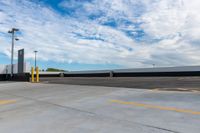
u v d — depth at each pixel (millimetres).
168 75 30375
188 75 28188
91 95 7648
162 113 4508
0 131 3830
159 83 12586
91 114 4754
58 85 12961
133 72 34062
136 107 5207
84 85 12125
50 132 3641
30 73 20438
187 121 3883
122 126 3770
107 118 4344
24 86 13508
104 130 3598
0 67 27219
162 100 5918
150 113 4562
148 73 32188
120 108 5188
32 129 3859
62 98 7363
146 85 11117
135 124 3848
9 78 25328
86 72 40531
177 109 4785
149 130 3500
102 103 5969
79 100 6711
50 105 6141
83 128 3766
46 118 4625
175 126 3633
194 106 4988
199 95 6402
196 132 3314
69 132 3592
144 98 6426
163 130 3473
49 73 42781
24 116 4953
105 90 8961
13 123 4355
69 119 4430
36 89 11102
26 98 7875
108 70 37219
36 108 5820
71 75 43375
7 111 5652
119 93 7793
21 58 21922
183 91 7574
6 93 9914
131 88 9414
